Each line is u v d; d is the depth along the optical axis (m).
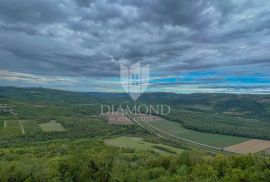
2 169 50.16
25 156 81.94
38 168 50.91
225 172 54.91
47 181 48.00
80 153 51.78
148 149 102.62
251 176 48.84
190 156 65.25
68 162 48.41
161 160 67.19
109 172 47.62
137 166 61.81
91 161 47.31
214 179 50.62
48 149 99.56
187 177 53.34
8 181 48.69
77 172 46.91
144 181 52.62
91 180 45.81
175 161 65.19
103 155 50.50
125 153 85.69
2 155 85.06
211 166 57.03
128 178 51.22
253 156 60.53
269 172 49.84
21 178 49.25
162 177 53.97
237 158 58.97
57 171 49.09
